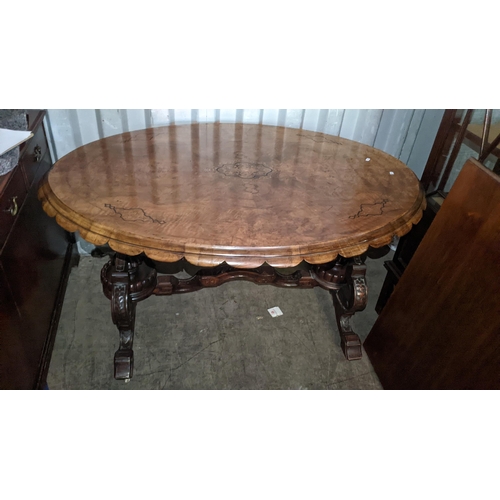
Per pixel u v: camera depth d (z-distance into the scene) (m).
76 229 1.12
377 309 1.94
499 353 1.01
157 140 1.64
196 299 1.94
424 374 1.31
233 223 1.14
